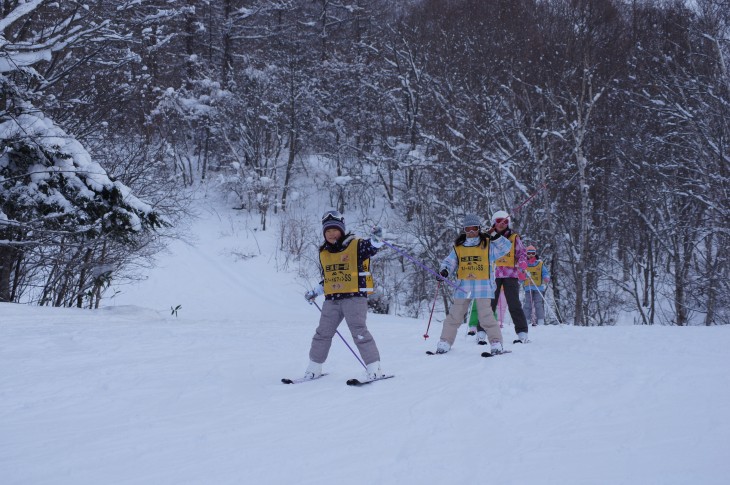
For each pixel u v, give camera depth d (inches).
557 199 893.8
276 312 868.0
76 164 473.1
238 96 1338.6
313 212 1258.6
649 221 896.3
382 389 187.5
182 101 1306.6
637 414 150.6
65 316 391.5
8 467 120.6
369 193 1259.2
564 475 112.1
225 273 1010.1
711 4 905.5
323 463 122.0
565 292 958.4
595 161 920.3
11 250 515.2
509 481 110.1
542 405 161.3
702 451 122.5
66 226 479.2
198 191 1312.7
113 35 543.2
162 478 114.8
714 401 159.5
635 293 860.0
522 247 301.1
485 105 979.9
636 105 954.1
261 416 158.7
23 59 474.3
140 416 159.0
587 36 1002.1
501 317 349.1
